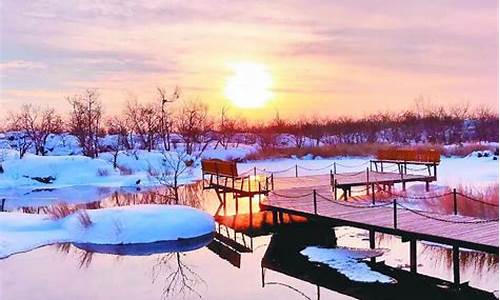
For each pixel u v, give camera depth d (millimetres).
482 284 9258
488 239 9156
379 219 11383
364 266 10555
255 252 12078
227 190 17531
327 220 11922
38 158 27188
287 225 14562
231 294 9117
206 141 43875
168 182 25438
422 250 11656
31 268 10875
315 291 9180
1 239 13047
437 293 8906
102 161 28766
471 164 27781
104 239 12914
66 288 9570
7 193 23297
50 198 21484
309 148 38875
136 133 45344
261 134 51312
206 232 13641
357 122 55750
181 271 10586
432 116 54469
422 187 18750
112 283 9844
